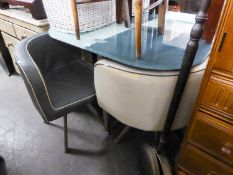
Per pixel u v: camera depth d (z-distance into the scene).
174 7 1.22
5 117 1.55
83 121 1.50
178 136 1.24
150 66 0.74
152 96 0.77
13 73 2.13
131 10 1.08
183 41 0.93
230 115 0.61
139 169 1.10
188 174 0.87
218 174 0.75
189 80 0.75
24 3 1.30
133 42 0.94
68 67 1.35
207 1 0.55
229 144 0.66
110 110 0.98
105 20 1.11
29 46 1.08
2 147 1.30
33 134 1.40
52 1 0.98
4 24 1.71
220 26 0.52
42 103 0.92
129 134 1.37
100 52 0.85
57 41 1.26
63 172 1.15
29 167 1.17
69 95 1.08
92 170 1.16
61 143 1.32
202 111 0.68
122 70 0.77
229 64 0.55
